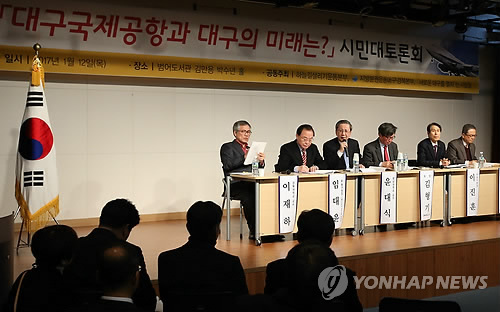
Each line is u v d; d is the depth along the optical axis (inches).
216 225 117.3
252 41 314.0
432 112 386.0
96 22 275.0
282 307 83.4
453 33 384.5
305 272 80.6
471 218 290.0
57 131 279.9
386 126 268.1
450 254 209.3
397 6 333.7
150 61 287.1
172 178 308.0
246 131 246.1
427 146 287.1
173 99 307.1
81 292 110.6
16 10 258.1
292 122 339.6
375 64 353.7
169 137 306.7
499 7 330.3
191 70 297.1
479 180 273.3
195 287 110.8
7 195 269.3
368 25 350.9
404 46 364.2
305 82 329.7
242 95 325.4
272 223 222.8
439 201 262.5
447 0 334.3
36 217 221.9
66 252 104.7
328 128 350.0
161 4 289.4
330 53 338.3
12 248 140.2
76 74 283.0
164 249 216.4
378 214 247.9
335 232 245.3
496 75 402.9
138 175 299.4
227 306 110.1
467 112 399.2
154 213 303.9
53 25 265.9
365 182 245.0
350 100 356.5
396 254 197.2
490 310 184.7
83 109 285.4
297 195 225.9
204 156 316.5
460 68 385.7
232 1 308.0
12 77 268.7
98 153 289.4
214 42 303.4
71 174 283.6
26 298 100.5
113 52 279.0
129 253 86.1
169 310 112.3
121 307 83.6
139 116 298.7
